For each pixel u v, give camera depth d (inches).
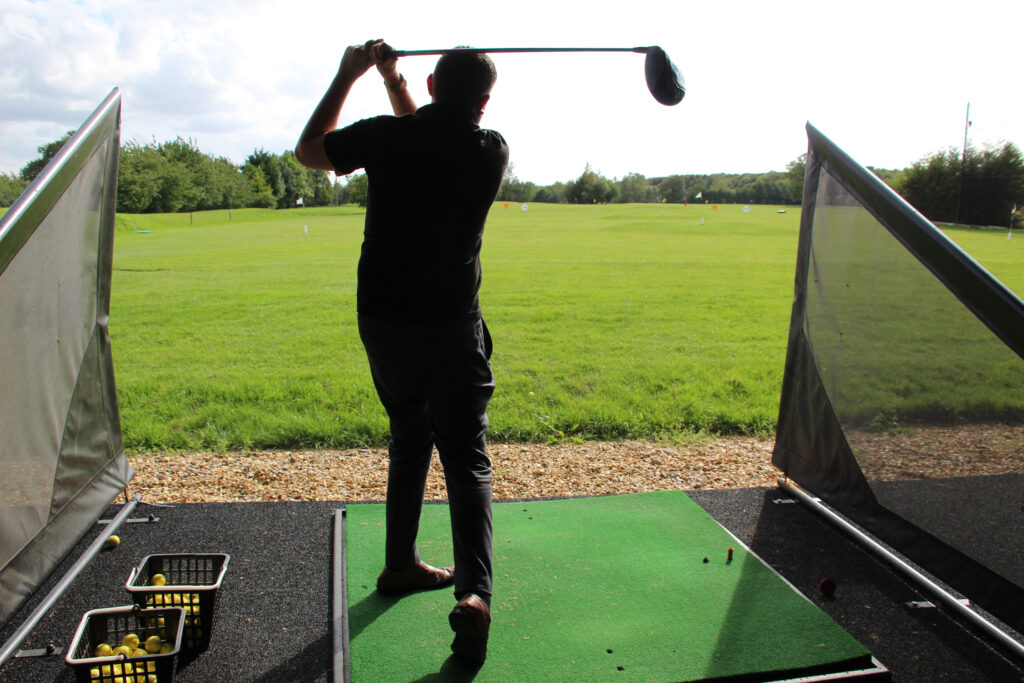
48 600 93.2
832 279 125.6
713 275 631.2
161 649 78.8
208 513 129.3
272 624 92.3
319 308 425.1
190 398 217.9
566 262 738.2
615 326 367.2
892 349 108.3
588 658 82.0
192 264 724.7
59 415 100.9
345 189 4033.0
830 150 125.3
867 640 92.0
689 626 89.2
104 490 117.0
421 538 114.7
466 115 78.0
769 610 93.4
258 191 3420.3
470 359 81.6
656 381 243.3
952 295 94.7
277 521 125.6
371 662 80.9
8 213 81.3
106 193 114.4
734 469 160.2
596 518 123.7
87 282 110.8
